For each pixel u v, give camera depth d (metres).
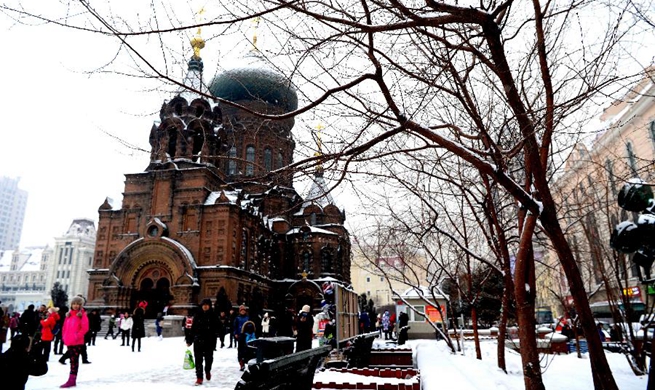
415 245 15.33
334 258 54.62
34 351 6.83
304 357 4.39
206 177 44.75
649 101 18.19
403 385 6.71
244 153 46.75
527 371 7.34
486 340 26.95
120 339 31.77
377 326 46.09
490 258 18.73
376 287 89.75
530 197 6.73
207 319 12.08
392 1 5.70
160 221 43.97
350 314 15.05
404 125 6.58
